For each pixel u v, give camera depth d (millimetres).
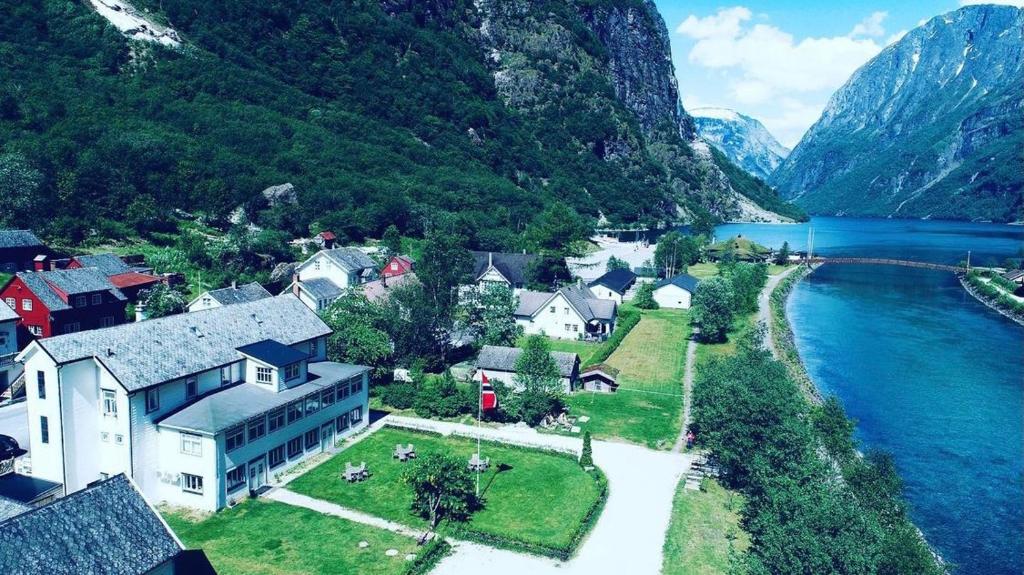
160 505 51875
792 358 99312
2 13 195625
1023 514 58188
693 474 59250
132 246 131375
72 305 86312
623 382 86750
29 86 173250
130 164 151875
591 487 56312
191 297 110938
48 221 126438
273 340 64625
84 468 51250
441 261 92875
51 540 33531
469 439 66125
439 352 91375
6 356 74875
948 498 60812
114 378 49844
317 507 51781
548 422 71250
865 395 87938
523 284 142625
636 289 157875
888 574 37188
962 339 118875
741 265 173625
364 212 176125
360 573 43062
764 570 38844
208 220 155250
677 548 47219
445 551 46031
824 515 38656
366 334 79125
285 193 170250
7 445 57031
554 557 45875
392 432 68062
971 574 49688
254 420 54219
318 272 125312
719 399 58375
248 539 46844
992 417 80312
